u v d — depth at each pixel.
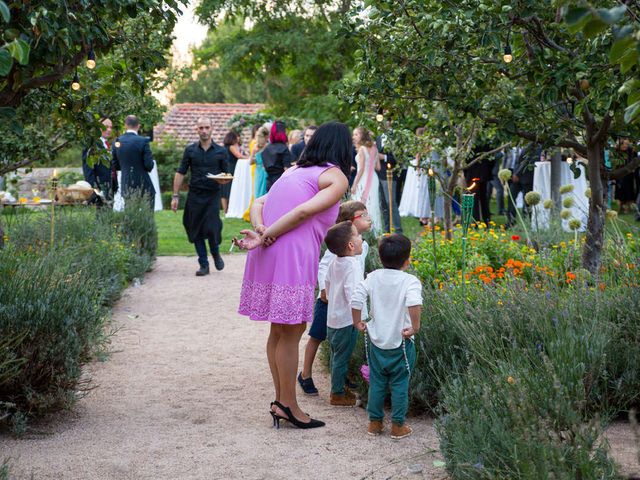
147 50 4.84
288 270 4.23
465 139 8.15
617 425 4.17
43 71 4.40
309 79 26.80
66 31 3.86
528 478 2.87
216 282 9.44
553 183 10.48
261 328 7.14
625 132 5.45
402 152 8.11
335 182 4.32
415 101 6.64
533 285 4.80
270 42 24.20
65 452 3.99
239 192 16.73
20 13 3.77
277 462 3.88
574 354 3.88
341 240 4.71
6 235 8.29
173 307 8.00
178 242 12.90
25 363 4.38
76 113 5.16
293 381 4.42
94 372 5.58
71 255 7.04
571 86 5.27
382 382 4.27
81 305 4.90
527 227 9.46
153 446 4.10
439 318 4.82
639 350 4.31
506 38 4.95
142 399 4.98
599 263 5.92
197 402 4.93
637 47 2.24
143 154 11.02
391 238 4.34
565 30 4.78
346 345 4.79
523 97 5.66
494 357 3.99
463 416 3.53
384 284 4.27
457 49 5.03
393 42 5.23
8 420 4.38
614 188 14.99
